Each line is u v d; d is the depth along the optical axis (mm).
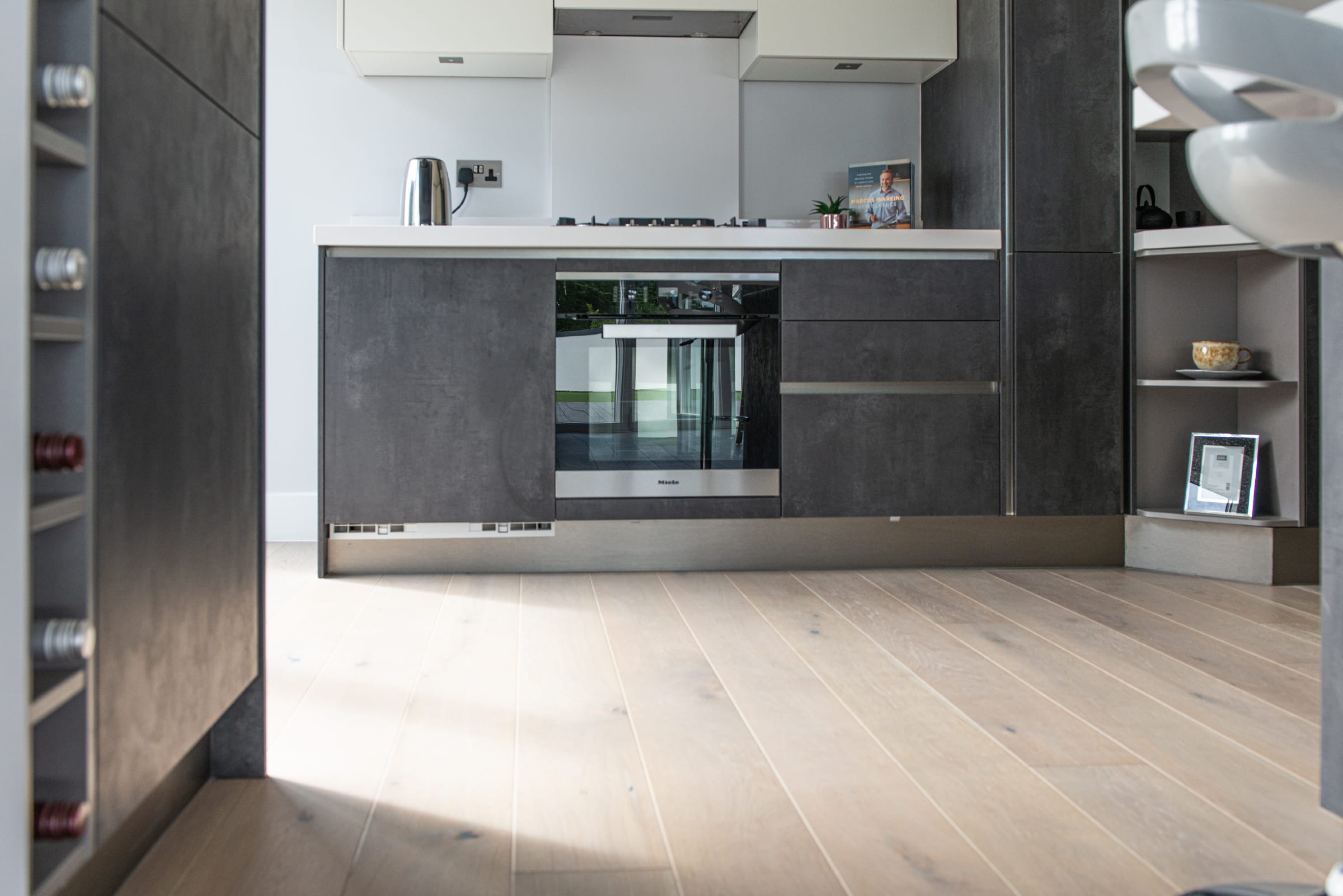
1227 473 2961
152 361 988
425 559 2953
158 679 1000
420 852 1174
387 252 2852
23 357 742
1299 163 682
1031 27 2994
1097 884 1105
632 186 3582
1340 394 1254
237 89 1267
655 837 1223
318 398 2859
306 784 1386
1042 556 3125
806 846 1200
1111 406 3039
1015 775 1427
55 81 780
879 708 1726
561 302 2895
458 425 2883
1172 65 692
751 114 3623
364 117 3525
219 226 1199
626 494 2939
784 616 2420
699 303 2934
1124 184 3021
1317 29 636
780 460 2980
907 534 3098
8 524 743
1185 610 2492
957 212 3338
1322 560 1307
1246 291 3041
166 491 1024
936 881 1110
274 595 2646
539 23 3225
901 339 2988
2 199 743
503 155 3564
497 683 1864
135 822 1135
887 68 3463
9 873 748
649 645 2141
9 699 744
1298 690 1829
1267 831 1246
